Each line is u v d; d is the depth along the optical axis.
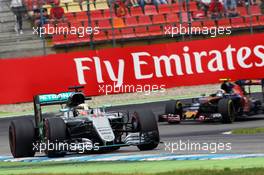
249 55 91.00
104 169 33.75
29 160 42.56
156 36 105.94
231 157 36.44
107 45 103.88
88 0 101.06
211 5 110.50
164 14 110.00
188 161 35.66
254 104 71.56
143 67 89.06
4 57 100.75
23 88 86.31
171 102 70.31
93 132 42.69
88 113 44.91
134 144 42.31
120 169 33.31
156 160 37.12
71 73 87.38
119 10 108.38
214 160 35.44
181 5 111.06
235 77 90.69
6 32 103.69
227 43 90.75
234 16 110.38
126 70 88.69
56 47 102.50
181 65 89.94
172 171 30.33
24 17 105.62
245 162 33.53
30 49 101.81
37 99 45.41
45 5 106.50
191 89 98.00
